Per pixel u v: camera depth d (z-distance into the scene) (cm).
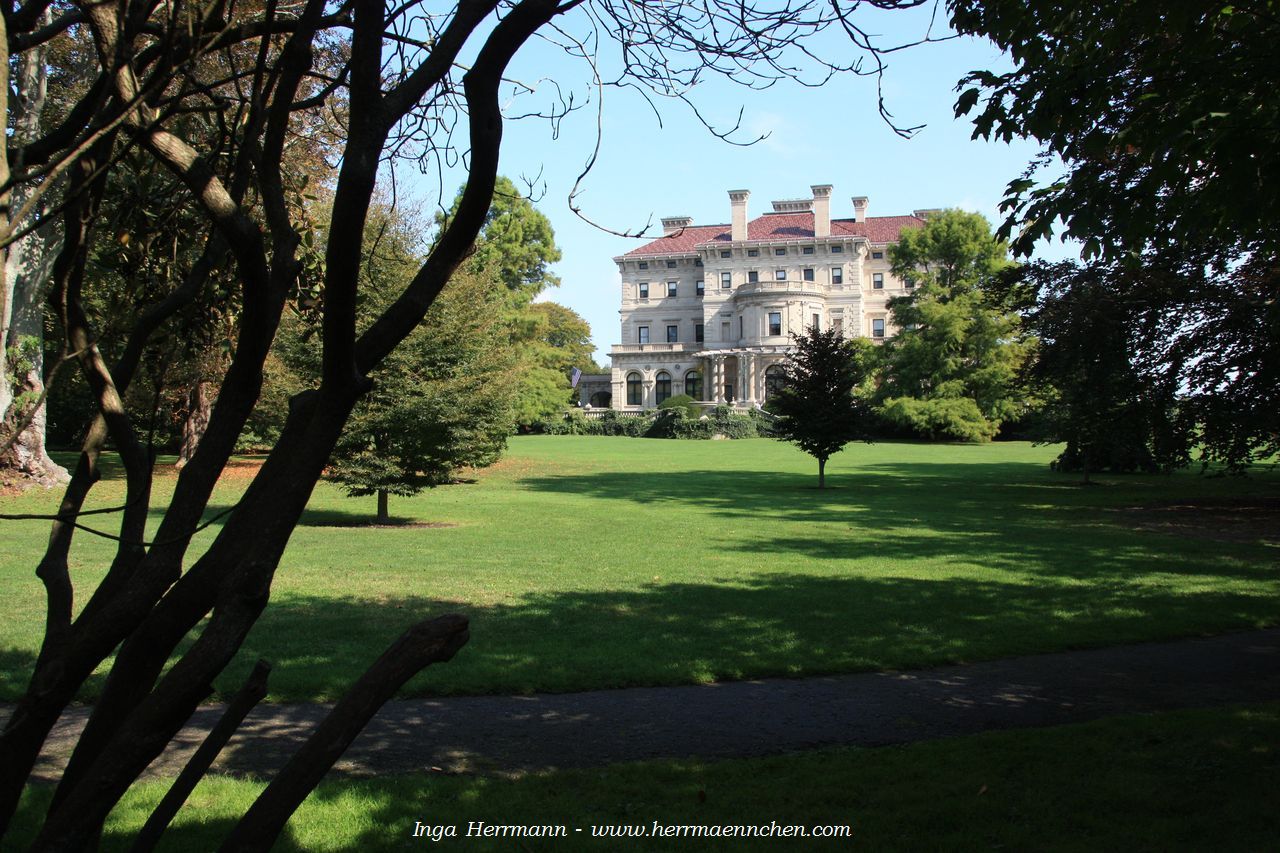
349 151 184
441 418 1792
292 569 1268
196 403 3033
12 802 206
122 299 281
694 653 795
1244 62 541
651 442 6188
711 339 8700
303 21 231
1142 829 432
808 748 570
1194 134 535
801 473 3553
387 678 169
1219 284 1925
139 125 196
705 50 301
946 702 668
